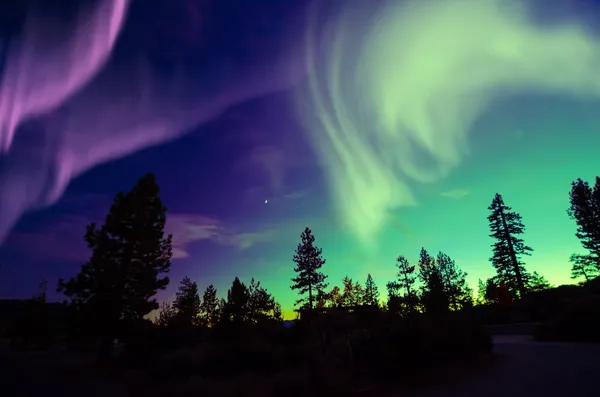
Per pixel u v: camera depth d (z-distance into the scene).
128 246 23.72
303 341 15.59
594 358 11.59
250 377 10.90
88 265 22.20
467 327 14.09
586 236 48.44
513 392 8.01
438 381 9.95
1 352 22.59
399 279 53.12
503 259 55.31
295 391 9.42
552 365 10.94
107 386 10.59
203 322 28.31
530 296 39.31
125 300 21.98
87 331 20.45
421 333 12.43
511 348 17.14
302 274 48.66
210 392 9.81
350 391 9.45
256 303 24.98
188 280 38.19
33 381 11.19
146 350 17.81
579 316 18.50
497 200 57.97
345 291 48.31
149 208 25.22
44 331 29.38
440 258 55.00
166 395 9.84
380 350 11.83
